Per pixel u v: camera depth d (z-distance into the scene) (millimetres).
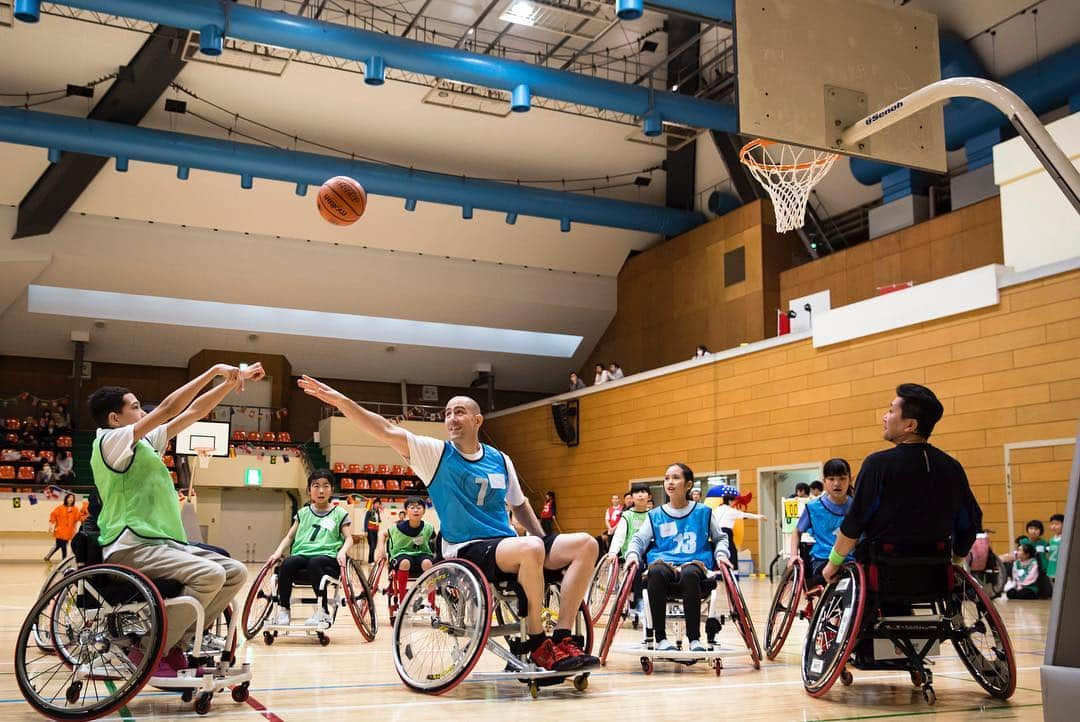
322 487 7496
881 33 8391
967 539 4664
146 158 18672
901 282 18281
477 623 4449
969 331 14133
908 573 4559
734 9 7859
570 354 28219
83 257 21734
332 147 21188
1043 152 4473
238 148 19219
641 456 21594
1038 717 4062
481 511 4848
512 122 21266
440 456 4801
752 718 4020
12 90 18266
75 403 24688
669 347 24250
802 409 17188
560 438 24500
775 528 17844
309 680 5098
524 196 21781
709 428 19547
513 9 17156
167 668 4121
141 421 4062
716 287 22625
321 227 22969
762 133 7770
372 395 28562
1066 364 12727
